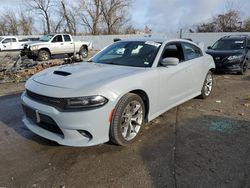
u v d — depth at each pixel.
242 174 2.98
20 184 2.81
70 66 4.25
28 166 3.15
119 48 4.82
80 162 3.23
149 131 4.17
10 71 9.39
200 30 37.50
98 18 43.38
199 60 5.53
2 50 25.27
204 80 5.89
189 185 2.79
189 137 3.96
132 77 3.66
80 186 2.78
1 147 3.61
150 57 4.32
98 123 3.21
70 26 43.81
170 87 4.46
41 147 3.61
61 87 3.28
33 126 3.60
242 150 3.55
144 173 3.01
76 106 3.11
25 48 15.84
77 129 3.17
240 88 7.63
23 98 3.65
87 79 3.47
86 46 19.50
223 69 10.04
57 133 3.38
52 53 16.66
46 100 3.28
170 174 2.98
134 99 3.66
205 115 4.98
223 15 36.91
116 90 3.36
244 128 4.34
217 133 4.12
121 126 3.52
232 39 11.31
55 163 3.21
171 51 4.77
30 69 9.83
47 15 44.50
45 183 2.83
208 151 3.52
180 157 3.36
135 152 3.49
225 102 5.96
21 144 3.70
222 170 3.06
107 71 3.82
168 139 3.88
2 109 5.29
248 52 10.84
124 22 44.44
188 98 5.27
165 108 4.48
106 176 2.95
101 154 3.43
